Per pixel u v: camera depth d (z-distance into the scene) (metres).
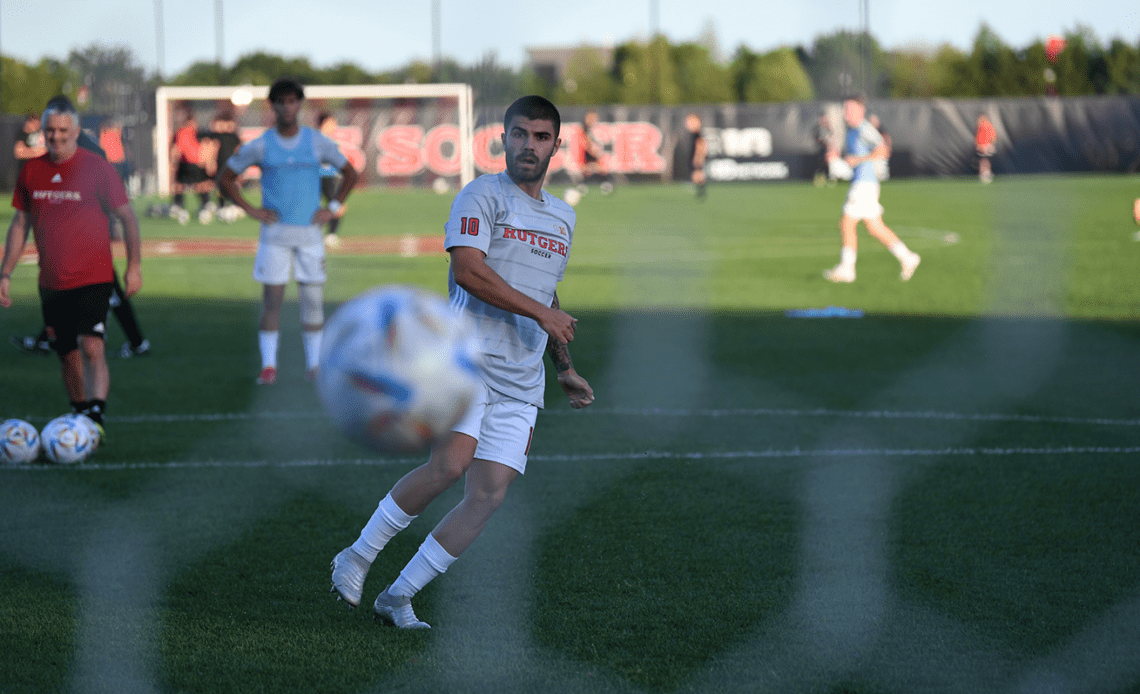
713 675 8.10
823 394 19.08
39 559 10.57
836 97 104.69
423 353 6.18
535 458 14.75
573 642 8.70
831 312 28.55
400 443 6.24
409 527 11.79
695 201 71.19
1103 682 8.02
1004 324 26.84
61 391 19.11
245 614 9.22
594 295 32.38
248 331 26.41
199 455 14.84
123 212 15.40
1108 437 15.84
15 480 13.48
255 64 98.00
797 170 86.50
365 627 8.98
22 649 8.42
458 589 9.88
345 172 20.36
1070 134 84.88
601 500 12.74
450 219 8.63
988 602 9.55
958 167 85.62
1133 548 10.98
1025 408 17.89
